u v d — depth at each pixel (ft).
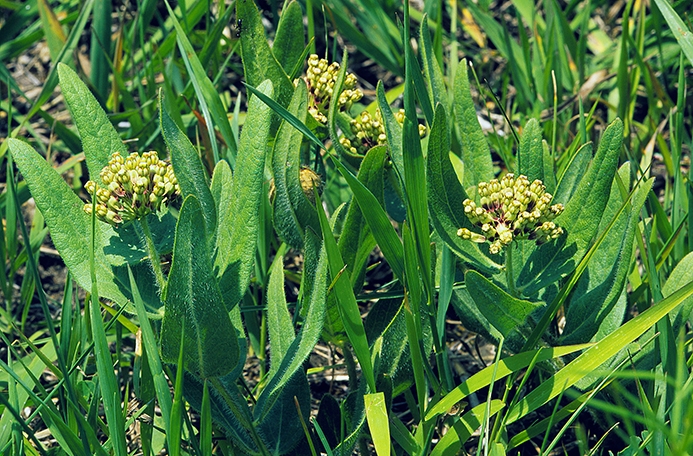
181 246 1.74
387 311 2.00
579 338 1.96
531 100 2.72
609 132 1.87
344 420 1.94
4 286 2.37
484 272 1.97
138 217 1.83
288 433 1.96
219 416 1.92
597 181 1.89
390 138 1.92
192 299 1.77
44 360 1.97
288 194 1.97
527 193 1.86
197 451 1.83
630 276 2.16
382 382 1.91
